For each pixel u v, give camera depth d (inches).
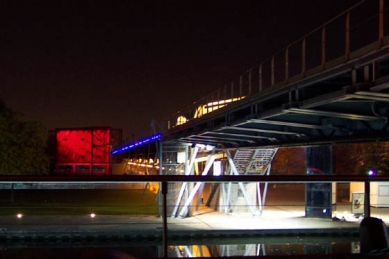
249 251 948.0
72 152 2886.3
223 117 855.7
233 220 1158.3
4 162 1732.3
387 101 455.8
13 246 939.3
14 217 1187.3
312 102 489.4
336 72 433.4
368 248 196.2
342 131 636.7
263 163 1325.0
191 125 1063.6
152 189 2095.2
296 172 2335.1
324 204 1156.5
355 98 442.3
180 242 985.5
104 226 1036.5
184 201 1286.9
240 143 1152.8
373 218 200.5
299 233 1003.9
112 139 3125.0
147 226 1046.4
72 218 1171.9
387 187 1262.3
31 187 1567.4
